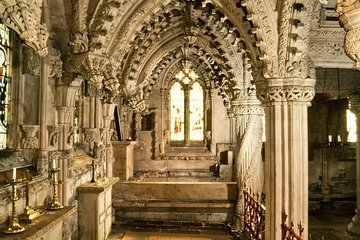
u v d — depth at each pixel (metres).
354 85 11.50
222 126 16.72
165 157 16.52
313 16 6.95
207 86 16.88
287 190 6.67
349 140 16.78
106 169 11.52
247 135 11.14
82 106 9.96
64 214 5.23
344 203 16.72
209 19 9.75
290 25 6.34
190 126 17.17
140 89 11.56
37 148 6.46
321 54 7.11
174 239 9.89
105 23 5.99
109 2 5.85
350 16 2.94
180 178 16.02
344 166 16.98
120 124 14.50
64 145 7.16
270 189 6.84
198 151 16.78
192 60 16.67
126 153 13.27
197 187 11.80
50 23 6.50
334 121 17.02
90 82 6.33
